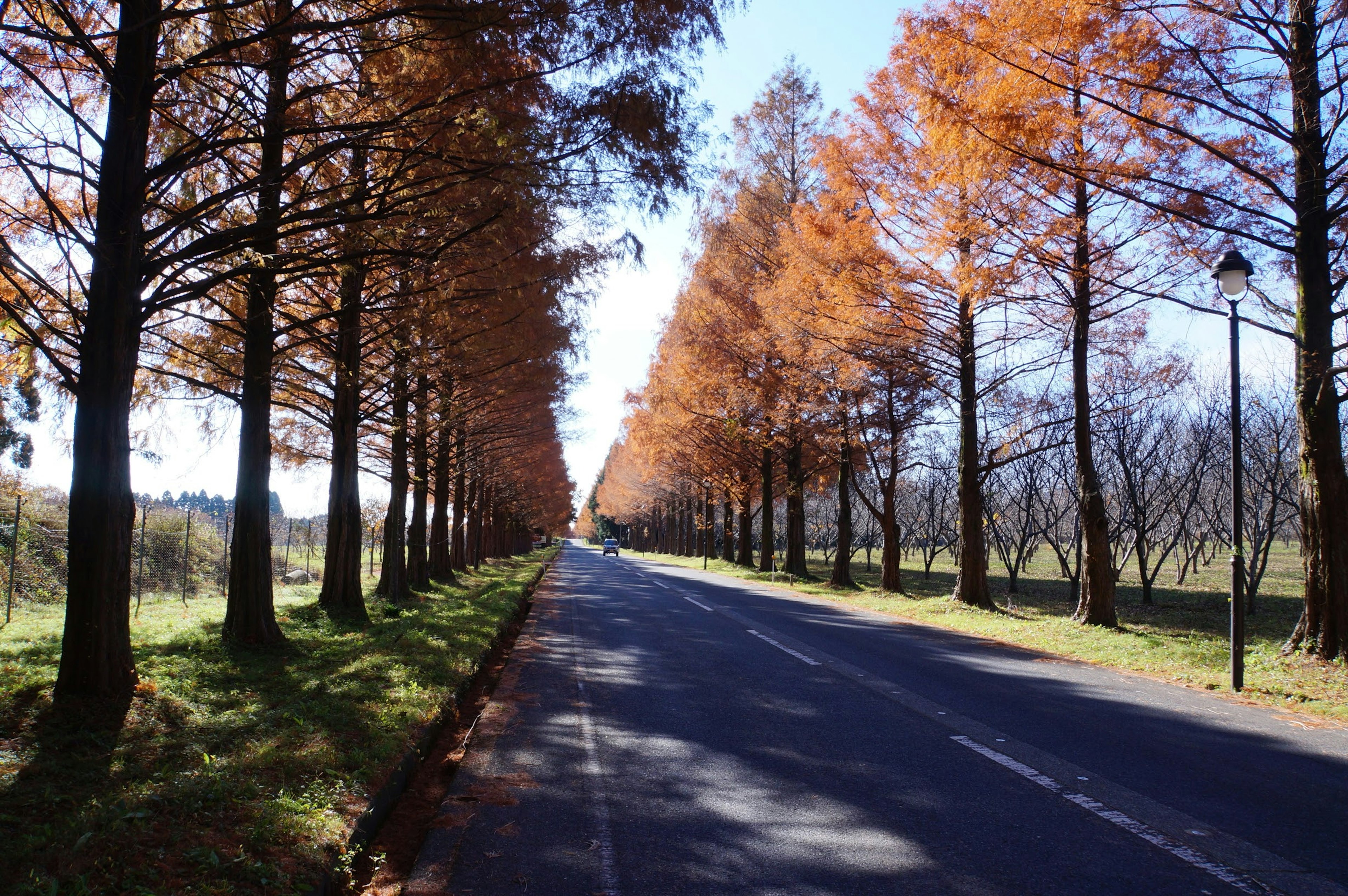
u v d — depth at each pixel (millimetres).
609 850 3943
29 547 15969
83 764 4641
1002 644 12008
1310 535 9594
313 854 3496
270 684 7188
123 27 6109
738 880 3588
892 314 15383
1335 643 9234
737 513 52406
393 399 14781
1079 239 12125
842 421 21891
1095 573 13734
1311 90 8992
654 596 21656
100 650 6074
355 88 7352
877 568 46375
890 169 14773
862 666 9547
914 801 4684
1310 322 9500
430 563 24797
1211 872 3656
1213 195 9562
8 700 5789
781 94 24828
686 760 5547
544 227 9961
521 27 6254
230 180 8648
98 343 6199
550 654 10602
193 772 4410
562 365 17688
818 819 4387
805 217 15977
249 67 6207
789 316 17703
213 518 24094
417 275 9172
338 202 6785
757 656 10375
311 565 30797
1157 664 9602
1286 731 6438
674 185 7047
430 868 3713
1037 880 3574
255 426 9625
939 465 30266
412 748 5496
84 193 6367
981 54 10445
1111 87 9805
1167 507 22094
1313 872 3660
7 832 3479
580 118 6641
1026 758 5578
